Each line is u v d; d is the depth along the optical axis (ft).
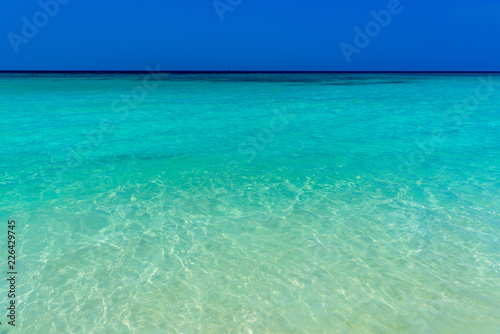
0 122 46.37
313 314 12.81
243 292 13.98
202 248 17.13
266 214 20.88
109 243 17.39
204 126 46.65
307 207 21.85
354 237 18.25
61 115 52.60
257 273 15.20
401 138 40.45
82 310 12.84
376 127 47.03
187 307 13.12
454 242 17.67
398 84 146.41
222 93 95.25
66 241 17.47
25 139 37.40
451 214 20.83
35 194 23.06
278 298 13.64
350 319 12.57
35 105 62.54
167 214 20.68
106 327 12.08
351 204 22.29
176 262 15.96
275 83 150.92
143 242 17.58
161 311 12.89
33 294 13.58
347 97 85.92
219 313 12.82
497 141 38.88
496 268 15.49
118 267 15.46
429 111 61.67
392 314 12.80
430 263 15.90
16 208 20.93
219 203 22.35
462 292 13.94
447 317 12.63
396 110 62.75
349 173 28.17
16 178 25.89
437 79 207.41
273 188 24.94
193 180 26.32
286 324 12.34
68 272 15.01
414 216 20.57
